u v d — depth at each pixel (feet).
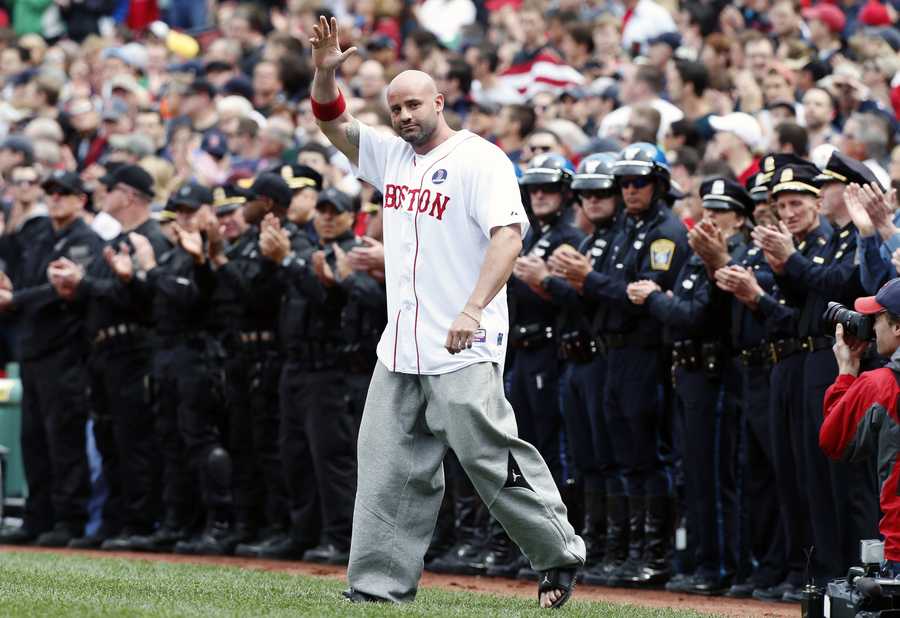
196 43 258.98
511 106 173.58
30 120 229.45
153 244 163.63
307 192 155.94
